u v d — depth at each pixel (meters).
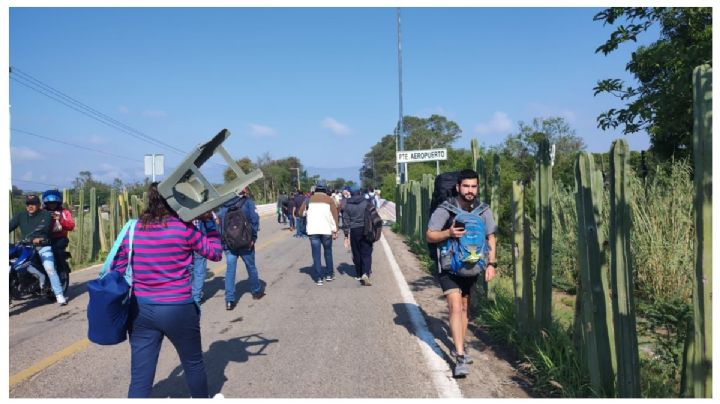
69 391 4.31
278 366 4.78
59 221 7.98
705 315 2.65
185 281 3.40
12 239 10.79
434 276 9.40
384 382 4.33
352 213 8.73
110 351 5.37
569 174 12.04
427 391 4.12
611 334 3.51
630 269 3.24
